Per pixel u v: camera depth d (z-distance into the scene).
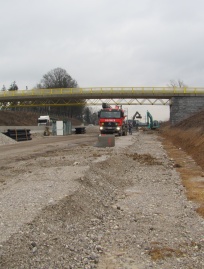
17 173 16.78
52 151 28.19
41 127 70.12
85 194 12.12
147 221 10.38
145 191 14.71
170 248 8.20
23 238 7.61
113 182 16.05
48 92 70.62
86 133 75.44
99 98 72.00
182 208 11.88
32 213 9.20
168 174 18.78
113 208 11.84
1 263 6.58
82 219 10.01
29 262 6.87
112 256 7.73
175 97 67.25
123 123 51.53
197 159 24.27
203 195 13.73
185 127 49.59
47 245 7.68
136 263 7.39
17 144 38.16
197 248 8.23
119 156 23.05
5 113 96.94
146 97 69.88
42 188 12.31
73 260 7.32
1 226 8.22
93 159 20.45
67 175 14.66
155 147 35.97
